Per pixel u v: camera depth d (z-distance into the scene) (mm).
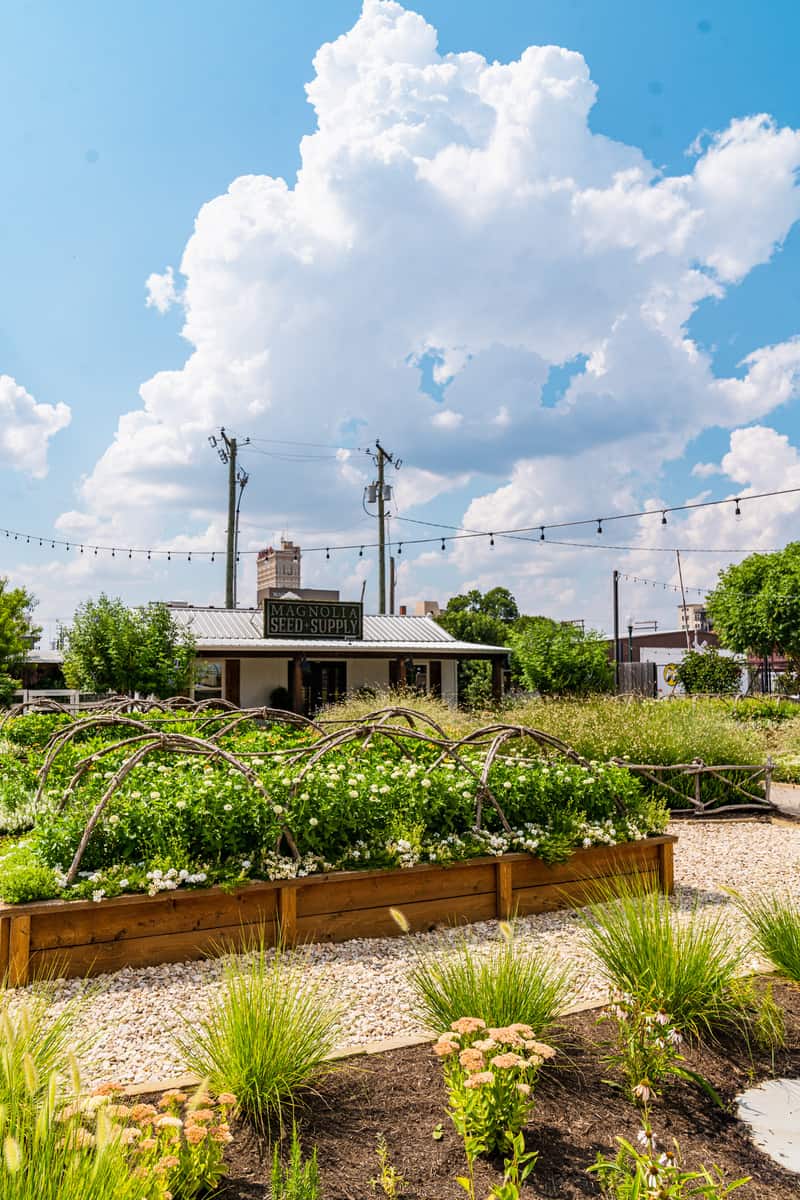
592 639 22953
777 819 8820
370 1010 3705
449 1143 2498
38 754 8453
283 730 9688
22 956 4004
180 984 4047
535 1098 2754
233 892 4402
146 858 4562
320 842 4875
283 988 3217
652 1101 2758
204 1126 2260
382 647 21703
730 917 5074
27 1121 2031
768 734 15484
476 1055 2367
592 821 5793
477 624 39969
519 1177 2312
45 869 4367
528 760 6492
